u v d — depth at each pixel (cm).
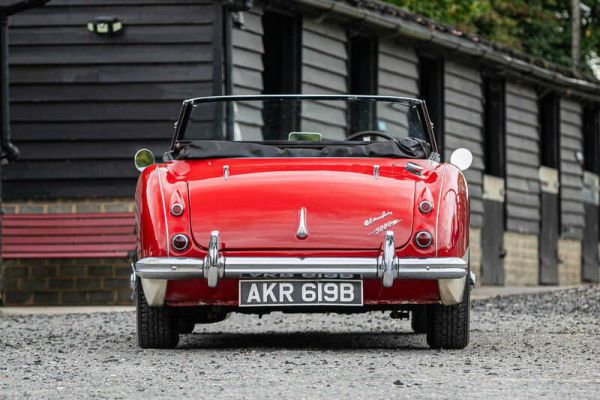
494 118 4466
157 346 1647
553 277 4847
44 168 3031
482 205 4266
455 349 1617
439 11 5744
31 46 3048
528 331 1967
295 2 3238
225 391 1166
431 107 4041
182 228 1521
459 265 1508
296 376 1281
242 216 1520
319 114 1855
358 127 1844
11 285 2970
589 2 7044
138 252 1588
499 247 4406
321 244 1509
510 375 1292
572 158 5034
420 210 1524
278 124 1858
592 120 5322
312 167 1588
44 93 3042
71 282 2972
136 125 3023
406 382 1228
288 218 1516
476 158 4231
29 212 3025
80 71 3038
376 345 1742
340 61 3525
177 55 3014
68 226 2998
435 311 1599
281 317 2395
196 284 1529
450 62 4072
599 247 5378
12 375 1330
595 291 2956
